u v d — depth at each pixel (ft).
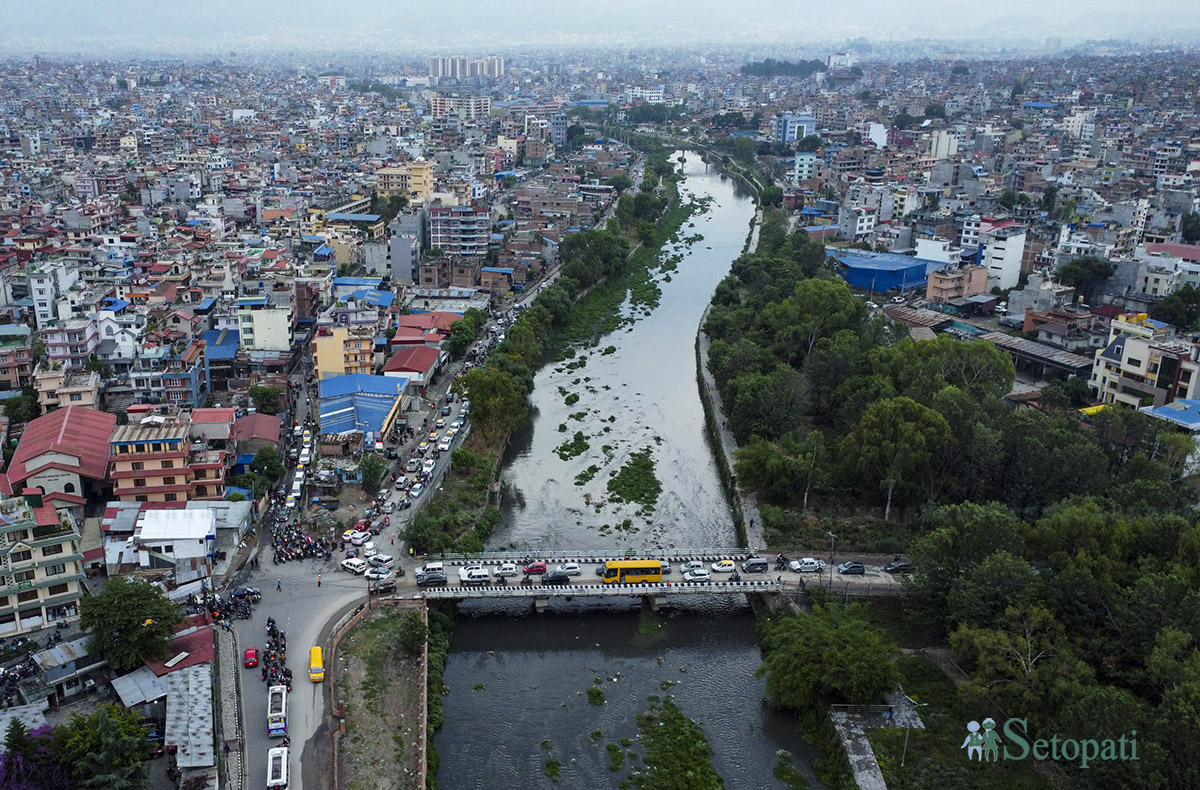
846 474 605.31
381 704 408.87
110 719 344.28
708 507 627.87
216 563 496.64
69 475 528.22
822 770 399.24
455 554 520.83
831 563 521.24
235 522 512.63
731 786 392.68
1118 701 359.66
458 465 630.33
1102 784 338.95
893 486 578.25
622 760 402.93
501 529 588.09
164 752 366.02
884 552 549.95
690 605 524.11
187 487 531.50
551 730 420.77
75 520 517.96
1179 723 335.88
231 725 380.58
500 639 489.26
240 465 589.32
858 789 379.76
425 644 441.68
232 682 404.57
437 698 427.33
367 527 542.98
